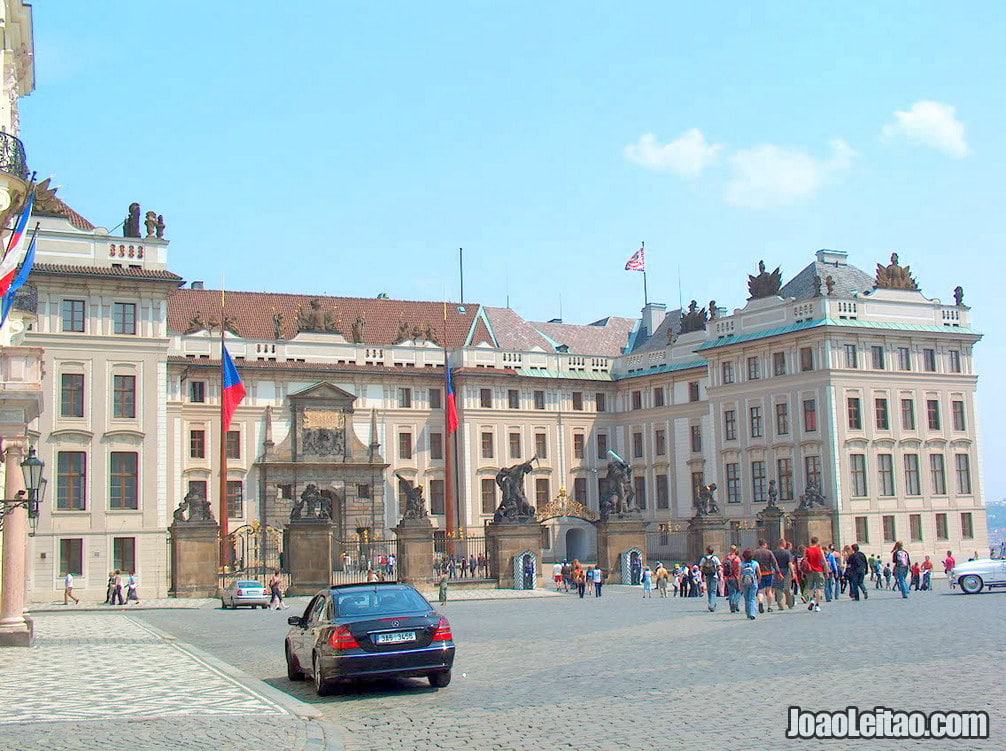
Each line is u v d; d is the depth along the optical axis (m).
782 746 15.58
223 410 79.75
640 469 110.31
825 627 33.44
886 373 93.00
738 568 42.88
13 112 49.72
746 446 97.44
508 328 116.75
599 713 19.03
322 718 19.78
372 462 98.69
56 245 72.81
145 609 60.38
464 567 77.69
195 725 18.72
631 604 54.59
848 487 89.31
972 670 21.92
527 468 74.62
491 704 20.92
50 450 71.44
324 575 67.19
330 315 101.50
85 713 20.50
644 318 122.12
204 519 69.19
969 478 97.12
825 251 100.88
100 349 73.38
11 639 35.97
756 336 96.12
